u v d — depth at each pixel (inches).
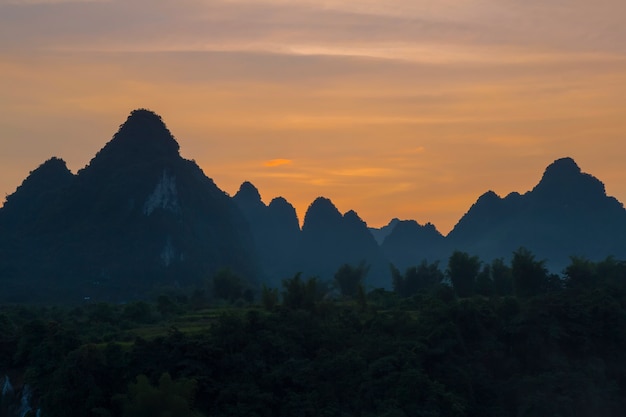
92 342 1454.2
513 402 1455.5
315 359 1437.0
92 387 1284.4
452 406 1330.0
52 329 1425.9
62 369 1298.0
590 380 1466.5
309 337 1504.7
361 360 1409.9
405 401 1330.0
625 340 1583.4
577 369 1505.9
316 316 1604.3
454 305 1565.0
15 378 1412.4
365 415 1318.9
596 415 1444.4
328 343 1492.4
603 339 1593.3
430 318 1563.7
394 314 1589.6
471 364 1489.9
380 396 1354.6
